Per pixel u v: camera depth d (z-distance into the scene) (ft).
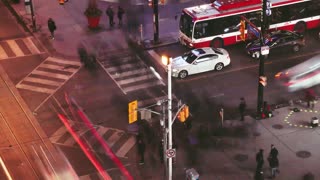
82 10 297.94
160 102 157.99
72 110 215.51
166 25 279.69
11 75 241.55
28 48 264.72
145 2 303.27
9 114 213.25
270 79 231.50
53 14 294.25
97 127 204.95
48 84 233.96
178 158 185.57
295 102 213.66
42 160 187.73
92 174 180.65
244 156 185.06
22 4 310.45
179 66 233.14
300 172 176.76
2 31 282.36
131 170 181.98
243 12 256.11
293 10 268.21
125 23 282.15
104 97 223.71
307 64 242.37
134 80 235.20
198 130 199.62
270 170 177.27
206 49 240.12
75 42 267.18
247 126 200.13
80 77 238.89
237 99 218.59
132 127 204.13
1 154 190.60
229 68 241.55
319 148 187.62
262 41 193.26
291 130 197.16
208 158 185.26
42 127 205.26
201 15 251.60
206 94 222.69
